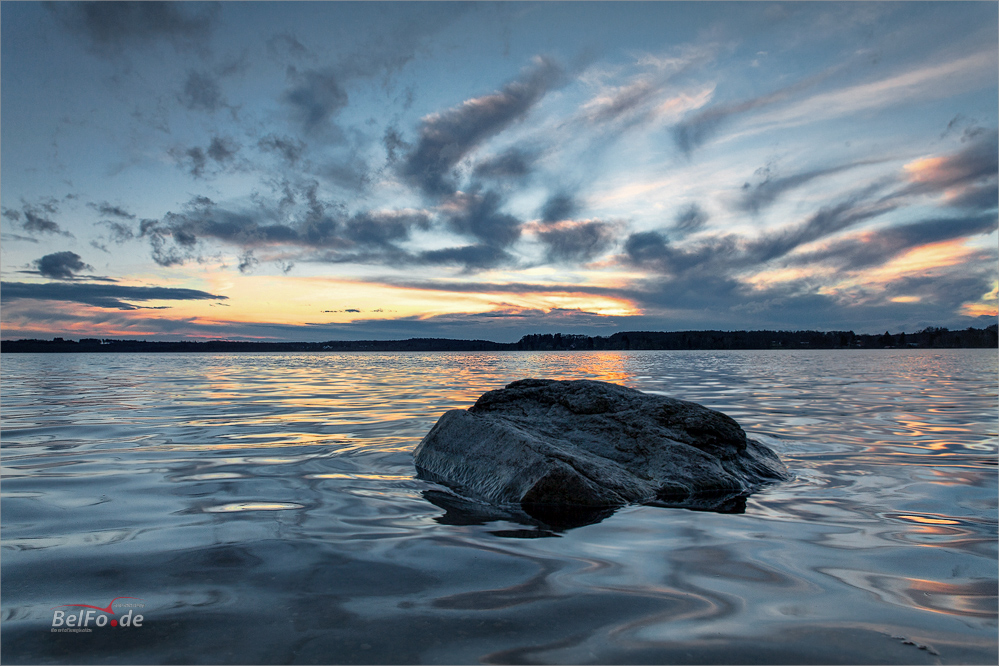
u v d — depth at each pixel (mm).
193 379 21500
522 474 4734
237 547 3291
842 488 4898
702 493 4883
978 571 2951
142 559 3082
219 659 2041
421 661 2031
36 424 8633
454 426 6191
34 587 2693
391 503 4422
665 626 2320
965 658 2072
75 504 4234
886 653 2111
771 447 6754
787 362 41562
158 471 5406
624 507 4430
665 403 6305
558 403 6922
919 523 3850
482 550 3305
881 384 17500
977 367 30375
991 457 6137
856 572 2945
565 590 2697
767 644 2174
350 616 2395
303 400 12961
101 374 25438
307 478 5195
